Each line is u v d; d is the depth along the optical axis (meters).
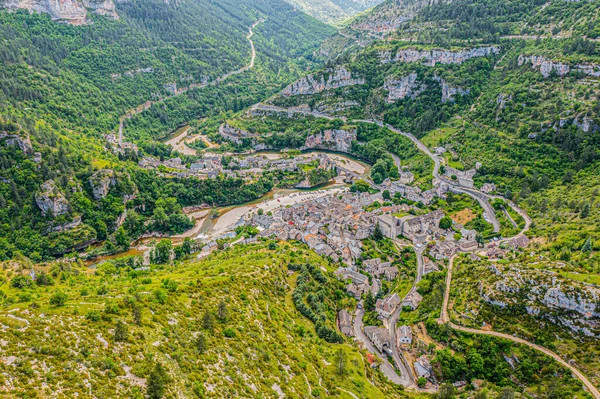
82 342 113.88
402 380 168.25
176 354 123.50
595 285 158.88
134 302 139.12
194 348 131.62
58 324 118.69
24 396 92.81
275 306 181.38
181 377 117.00
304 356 157.50
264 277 196.00
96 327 121.56
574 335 157.62
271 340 156.12
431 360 170.50
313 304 195.00
